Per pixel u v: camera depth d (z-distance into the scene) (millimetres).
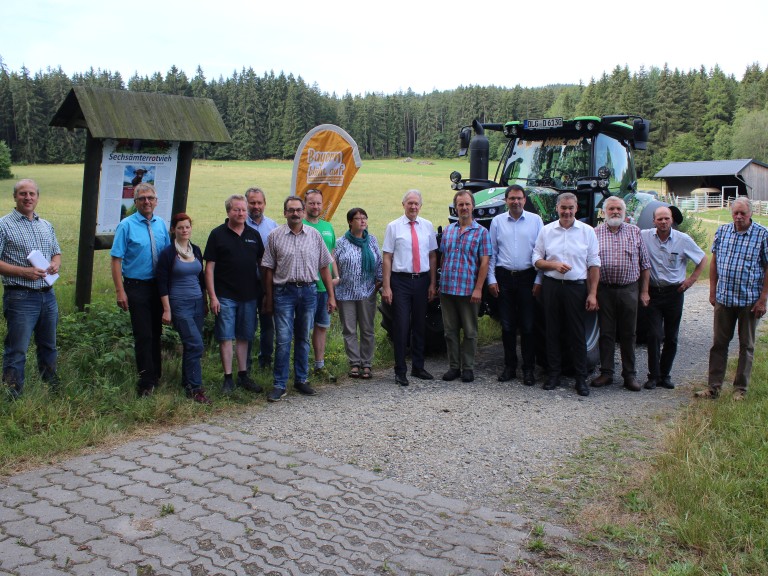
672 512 3676
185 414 5086
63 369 5492
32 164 63594
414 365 6500
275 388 5645
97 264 11273
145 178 6637
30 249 5027
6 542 3242
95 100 6125
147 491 3826
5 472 4020
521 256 6270
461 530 3512
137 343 5324
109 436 4594
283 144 78812
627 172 8258
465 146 8547
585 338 6094
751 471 4117
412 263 6266
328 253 5949
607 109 82375
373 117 99375
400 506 3760
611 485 4070
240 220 5574
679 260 6090
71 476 4000
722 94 76562
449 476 4191
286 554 3232
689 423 5008
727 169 52750
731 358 7172
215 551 3232
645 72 91625
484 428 5059
